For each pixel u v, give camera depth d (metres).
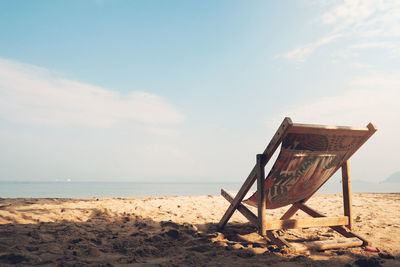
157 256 2.92
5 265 2.49
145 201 6.55
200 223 4.54
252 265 2.58
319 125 2.76
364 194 10.42
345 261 2.76
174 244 3.36
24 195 23.27
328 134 2.93
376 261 2.63
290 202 3.88
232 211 3.84
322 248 3.14
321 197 9.22
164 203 6.38
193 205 6.32
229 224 4.54
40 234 3.40
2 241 3.04
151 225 4.20
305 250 3.08
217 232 3.96
